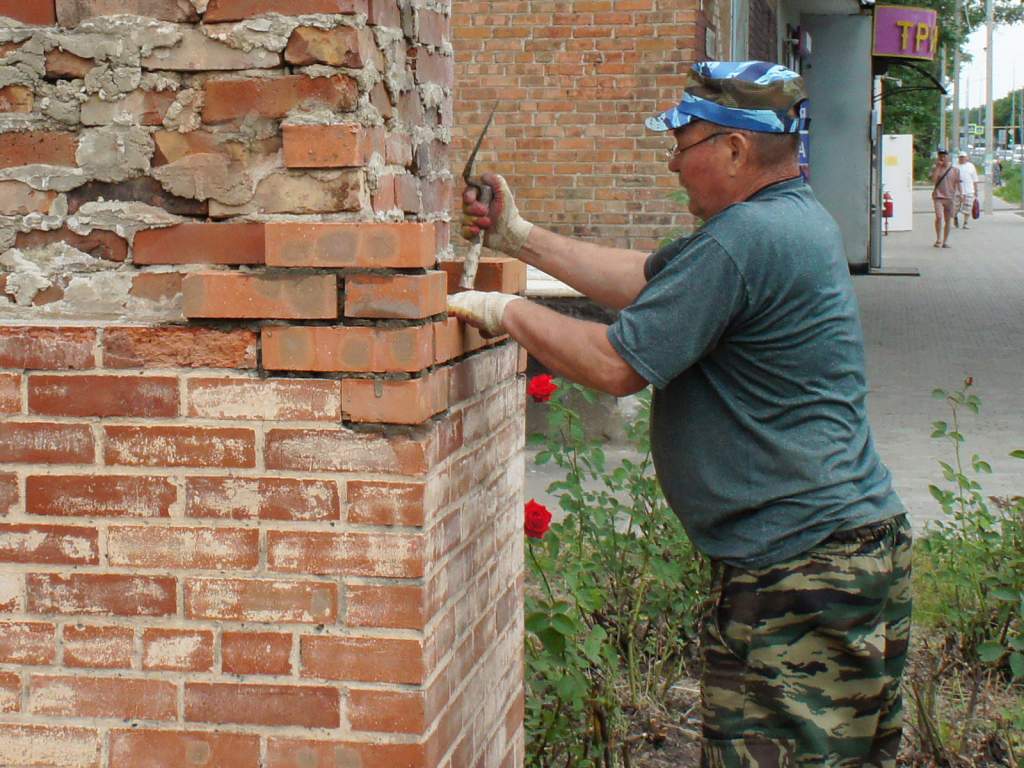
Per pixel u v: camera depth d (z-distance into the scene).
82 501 2.46
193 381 2.42
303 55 2.42
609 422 8.07
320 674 2.43
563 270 3.29
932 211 45.09
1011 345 12.98
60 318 2.53
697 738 4.43
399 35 2.74
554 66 8.97
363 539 2.40
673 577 4.59
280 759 2.45
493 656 3.02
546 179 9.06
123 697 2.48
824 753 2.85
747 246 2.75
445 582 2.56
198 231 2.48
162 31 2.46
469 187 3.15
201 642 2.46
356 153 2.41
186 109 2.47
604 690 4.17
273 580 2.43
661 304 2.73
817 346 2.85
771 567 2.86
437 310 2.46
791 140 2.94
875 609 2.86
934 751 4.23
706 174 2.96
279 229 2.39
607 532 4.89
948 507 5.13
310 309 2.39
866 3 18.31
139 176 2.50
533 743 3.85
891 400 10.12
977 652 4.55
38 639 2.49
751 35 12.78
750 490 2.87
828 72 19.70
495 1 8.97
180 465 2.44
